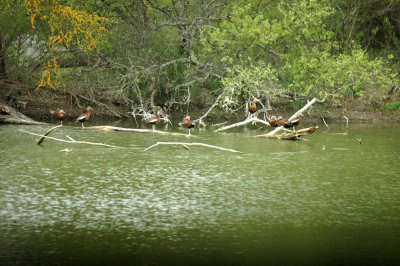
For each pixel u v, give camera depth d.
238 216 16.83
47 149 27.00
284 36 36.47
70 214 16.86
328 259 13.64
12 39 35.97
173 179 21.20
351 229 15.73
